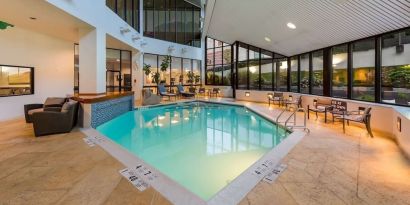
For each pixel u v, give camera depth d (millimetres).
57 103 6547
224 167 4207
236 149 5270
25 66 7527
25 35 7504
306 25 7258
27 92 7684
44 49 8180
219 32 14180
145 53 14578
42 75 8141
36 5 5031
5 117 6965
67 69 9117
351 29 6180
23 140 4785
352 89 7148
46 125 5188
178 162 4457
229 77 16250
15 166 3389
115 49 12367
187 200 2471
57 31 7574
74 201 2445
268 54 12961
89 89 7203
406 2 4289
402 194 2621
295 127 6172
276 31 9250
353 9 5254
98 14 7289
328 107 6855
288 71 11914
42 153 3971
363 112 5742
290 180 2971
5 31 6887
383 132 5473
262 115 8516
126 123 8031
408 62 5230
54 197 2527
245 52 14164
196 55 18141
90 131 5613
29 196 2547
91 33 7168
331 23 6367
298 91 10969
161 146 5492
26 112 6406
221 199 2496
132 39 11445
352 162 3621
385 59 5887
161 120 8625
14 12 5516
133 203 2404
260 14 8438
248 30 11125
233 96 14922
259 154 4930
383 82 5973
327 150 4215
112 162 3561
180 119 8844
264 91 12625
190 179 3707
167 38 16125
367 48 6453
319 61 9203
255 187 2779
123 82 12875
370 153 4051
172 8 16453
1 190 2680
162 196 2553
